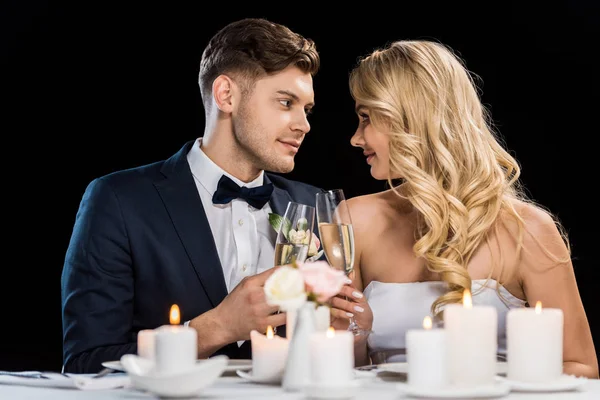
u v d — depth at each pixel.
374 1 5.98
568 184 6.17
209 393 1.87
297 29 6.02
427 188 2.80
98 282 3.03
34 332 6.70
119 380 2.01
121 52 6.18
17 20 6.13
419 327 2.80
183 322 3.04
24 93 6.25
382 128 2.92
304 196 3.41
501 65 6.06
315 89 6.05
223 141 3.24
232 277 3.19
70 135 6.32
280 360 1.99
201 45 6.14
